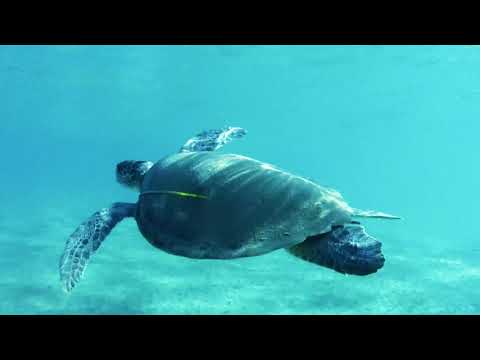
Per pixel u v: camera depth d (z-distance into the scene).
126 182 6.90
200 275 12.69
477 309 10.75
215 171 4.78
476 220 38.78
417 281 13.29
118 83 51.72
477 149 100.06
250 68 43.22
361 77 43.09
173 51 37.22
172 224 4.56
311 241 4.26
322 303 10.68
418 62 35.81
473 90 44.50
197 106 73.38
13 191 43.97
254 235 4.16
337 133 96.06
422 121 68.00
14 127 106.56
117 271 12.84
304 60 38.00
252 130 104.94
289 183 4.64
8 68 45.41
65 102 67.56
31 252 15.78
